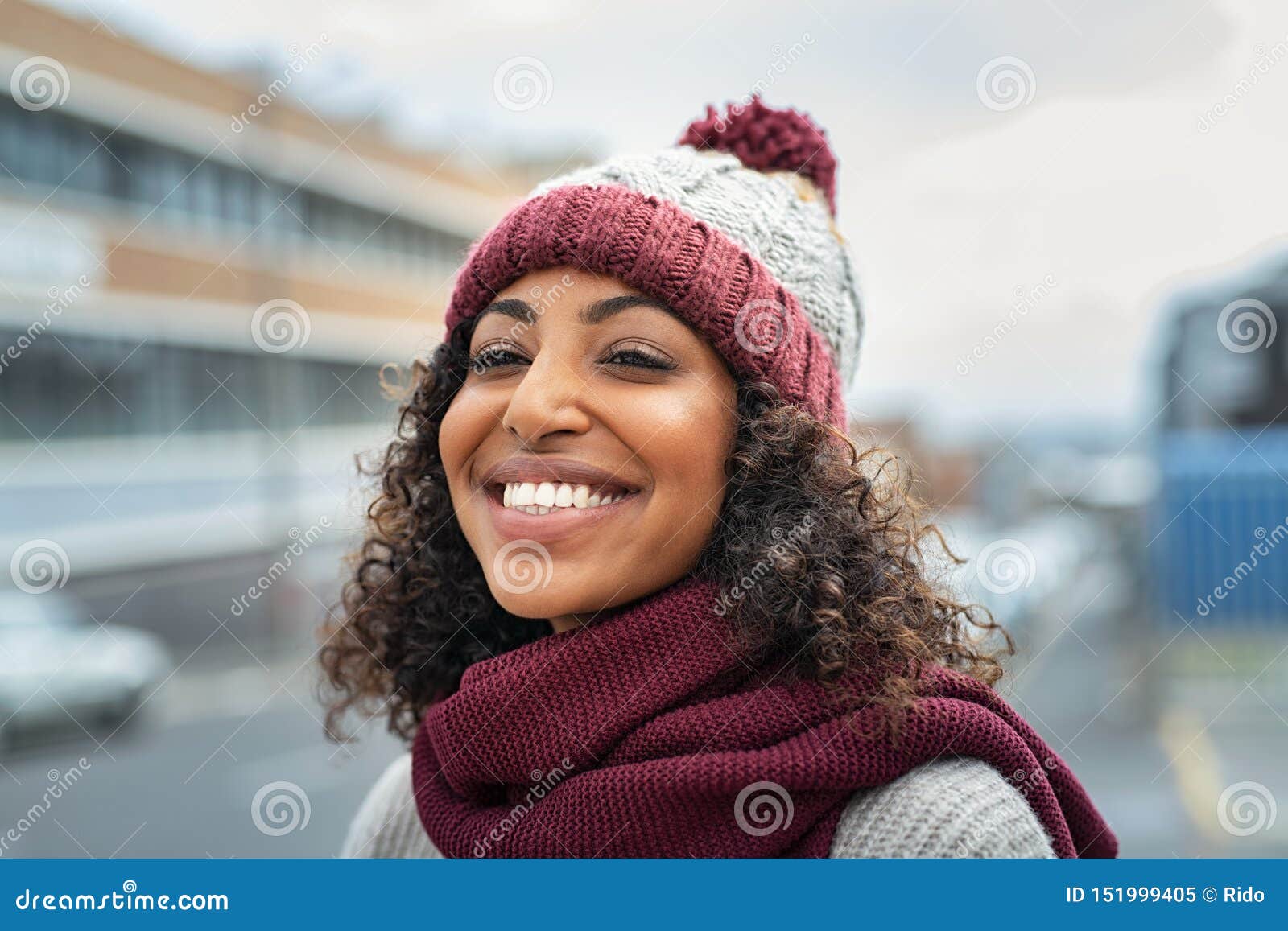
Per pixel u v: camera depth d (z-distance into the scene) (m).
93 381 15.12
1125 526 9.33
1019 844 1.12
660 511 1.25
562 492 1.28
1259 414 8.97
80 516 14.22
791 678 1.24
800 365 1.35
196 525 14.84
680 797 1.16
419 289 22.48
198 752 8.93
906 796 1.15
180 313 16.38
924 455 18.59
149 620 13.41
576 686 1.26
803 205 1.50
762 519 1.27
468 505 1.37
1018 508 17.55
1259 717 7.40
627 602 1.31
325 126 19.47
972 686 1.25
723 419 1.29
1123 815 5.74
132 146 15.95
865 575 1.27
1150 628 7.87
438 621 1.68
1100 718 7.86
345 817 6.79
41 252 14.55
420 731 1.54
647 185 1.37
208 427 16.62
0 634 9.23
